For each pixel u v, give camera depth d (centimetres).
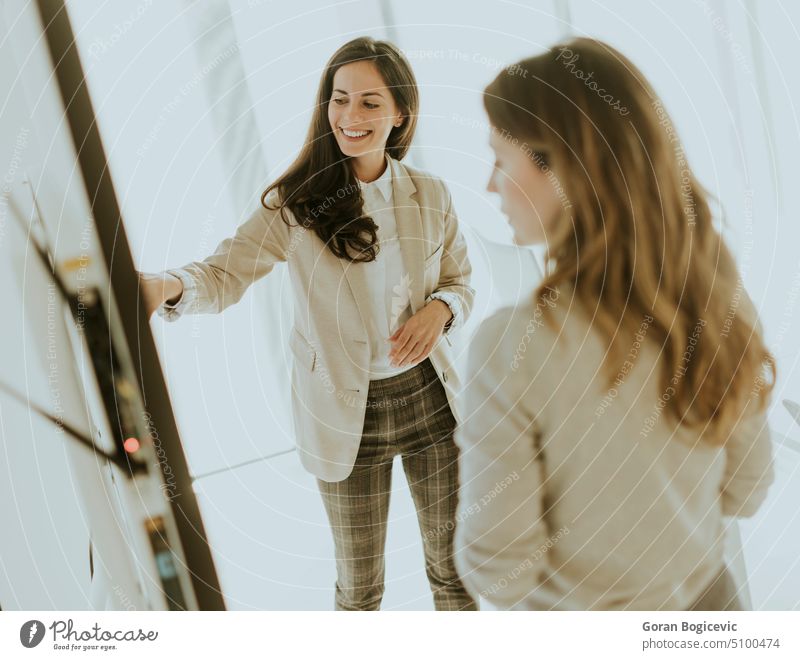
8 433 66
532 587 54
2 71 62
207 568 76
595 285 52
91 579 71
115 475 71
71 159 66
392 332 68
